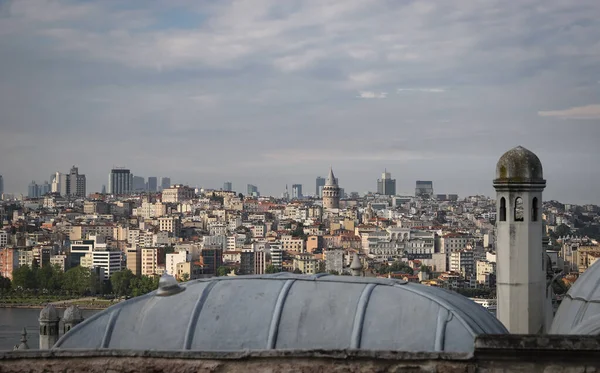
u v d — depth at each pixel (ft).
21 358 104.12
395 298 113.80
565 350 95.81
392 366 97.91
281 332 112.57
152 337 116.06
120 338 117.70
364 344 109.60
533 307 132.77
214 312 116.47
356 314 112.37
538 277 133.39
